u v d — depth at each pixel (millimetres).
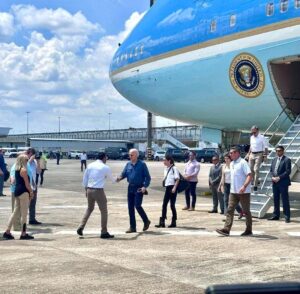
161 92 17719
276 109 14562
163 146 93625
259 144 13531
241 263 7301
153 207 15586
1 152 18625
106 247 8750
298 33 12336
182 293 5750
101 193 9766
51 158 93812
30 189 9789
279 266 7070
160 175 35250
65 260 7613
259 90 14078
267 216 12781
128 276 6578
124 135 114062
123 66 19609
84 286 6066
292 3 12531
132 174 10445
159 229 10938
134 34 19594
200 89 15992
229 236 9773
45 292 5801
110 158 83500
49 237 9953
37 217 13180
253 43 13539
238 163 9711
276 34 12898
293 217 12648
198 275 6613
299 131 13578
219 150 18891
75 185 25969
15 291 5844
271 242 9008
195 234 10125
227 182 13047
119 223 12016
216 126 18172
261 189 13047
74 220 12586
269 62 13336
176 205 16078
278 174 11742
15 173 9758
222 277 6492
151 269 6980
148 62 17906
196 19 15688
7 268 7070
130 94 19625
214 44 14836
